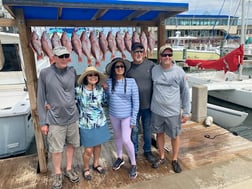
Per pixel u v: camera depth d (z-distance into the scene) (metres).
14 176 2.89
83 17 3.10
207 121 4.67
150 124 3.11
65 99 2.37
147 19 3.41
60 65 2.31
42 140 2.85
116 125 2.78
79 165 3.08
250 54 16.12
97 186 2.64
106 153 3.38
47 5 2.31
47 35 2.68
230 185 2.65
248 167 3.03
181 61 16.81
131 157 2.79
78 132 2.58
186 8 2.87
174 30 30.80
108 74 2.65
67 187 2.63
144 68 2.84
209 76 10.18
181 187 2.61
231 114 5.65
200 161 3.21
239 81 8.87
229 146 3.71
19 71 5.35
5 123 3.86
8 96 5.05
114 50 3.09
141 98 2.90
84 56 2.92
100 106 2.59
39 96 2.35
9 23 2.47
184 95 2.77
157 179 2.75
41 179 2.82
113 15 3.09
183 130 4.43
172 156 3.15
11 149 4.03
